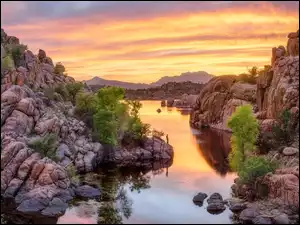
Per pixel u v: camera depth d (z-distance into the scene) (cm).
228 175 9594
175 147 13700
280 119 9075
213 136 16200
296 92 9281
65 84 13388
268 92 12362
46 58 14075
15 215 6550
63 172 7712
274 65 12456
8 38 11850
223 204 7062
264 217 6166
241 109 8688
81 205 7175
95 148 10512
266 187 6938
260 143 9075
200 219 6450
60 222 6309
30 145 8131
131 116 12788
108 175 9569
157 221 6381
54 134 8950
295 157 7444
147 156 11606
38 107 9562
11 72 9406
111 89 12538
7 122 8412
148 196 7806
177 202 7419
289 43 11650
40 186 7325
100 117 10981
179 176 9525
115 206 7150
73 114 11688
